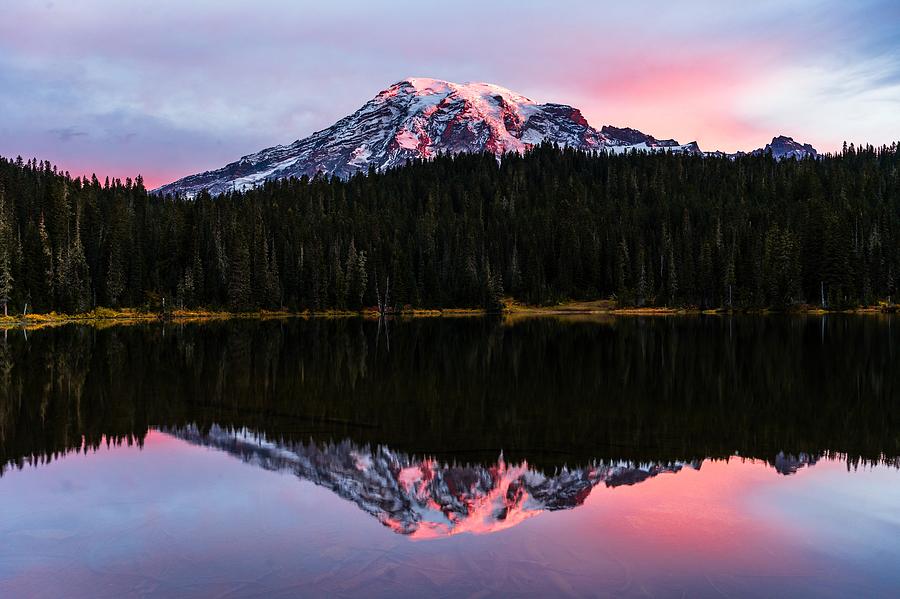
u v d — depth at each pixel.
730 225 124.25
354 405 25.11
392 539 11.41
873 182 152.38
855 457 17.11
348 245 129.00
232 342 55.94
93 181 148.75
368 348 49.69
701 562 10.41
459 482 14.91
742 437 19.47
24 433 20.53
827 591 9.43
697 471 15.77
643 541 11.27
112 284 103.81
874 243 104.12
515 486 14.58
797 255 99.81
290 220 138.75
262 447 18.41
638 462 16.66
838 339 52.25
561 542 11.23
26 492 14.38
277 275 117.50
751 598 9.20
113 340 58.12
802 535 11.57
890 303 98.19
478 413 23.27
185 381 31.92
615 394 27.23
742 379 31.36
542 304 126.31
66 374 34.56
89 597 9.34
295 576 9.92
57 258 96.69
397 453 17.72
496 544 11.15
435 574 9.91
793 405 24.59
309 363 39.47
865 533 11.69
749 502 13.45
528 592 9.31
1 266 83.38
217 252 117.00
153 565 10.40
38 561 10.60
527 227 145.38
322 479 15.23
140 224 122.44
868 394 26.83
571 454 17.50
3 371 35.88
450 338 59.75
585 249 133.00
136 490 14.49
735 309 106.56
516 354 44.03
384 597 9.16
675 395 26.84
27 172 141.75
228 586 9.59
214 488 14.57
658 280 127.19
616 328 71.75
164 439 19.58
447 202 173.00
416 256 136.12
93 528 12.10
